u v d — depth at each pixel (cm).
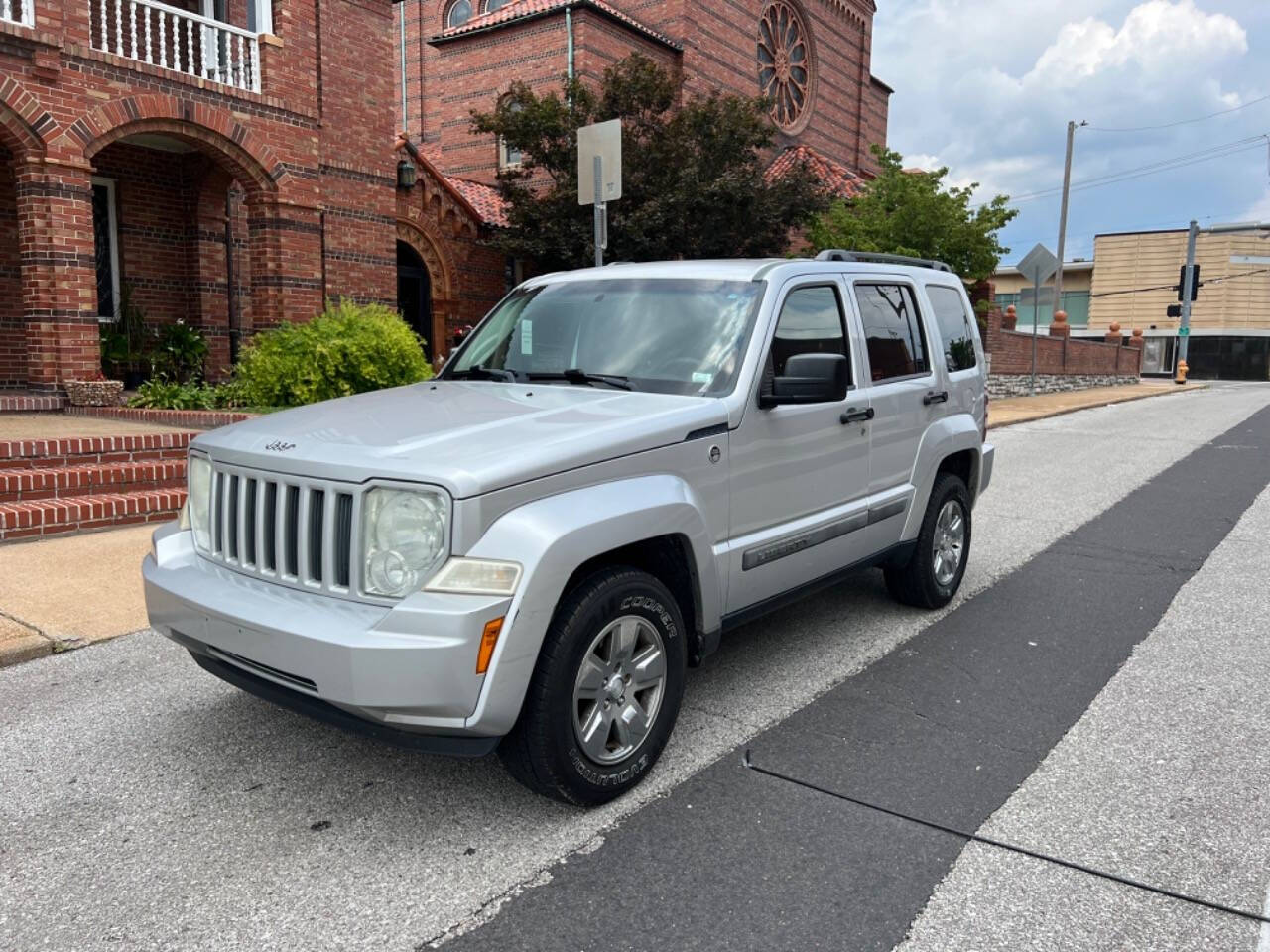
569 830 325
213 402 1068
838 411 459
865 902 284
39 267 1055
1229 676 473
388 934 268
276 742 392
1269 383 4106
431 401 402
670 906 281
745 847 314
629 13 2348
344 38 1434
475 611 288
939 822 330
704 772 368
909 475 531
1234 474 1145
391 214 1533
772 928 271
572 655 317
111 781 358
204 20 1210
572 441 328
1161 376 4531
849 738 399
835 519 461
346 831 324
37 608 545
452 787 356
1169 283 4488
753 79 2531
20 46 1003
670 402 385
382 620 293
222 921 274
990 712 427
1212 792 352
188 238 1408
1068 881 295
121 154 1325
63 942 264
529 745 314
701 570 371
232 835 321
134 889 290
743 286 437
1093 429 1681
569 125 1709
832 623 559
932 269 611
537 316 483
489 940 266
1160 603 603
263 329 1330
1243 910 280
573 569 310
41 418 1009
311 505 321
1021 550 745
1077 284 4788
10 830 323
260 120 1261
